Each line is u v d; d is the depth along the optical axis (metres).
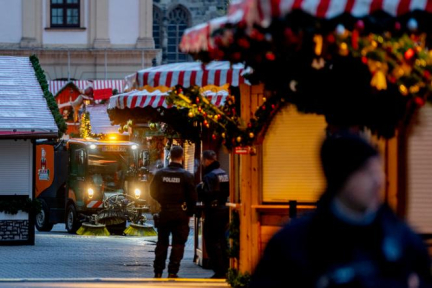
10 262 57.94
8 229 72.06
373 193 13.89
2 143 71.62
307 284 13.70
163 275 51.16
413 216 32.69
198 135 56.50
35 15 171.38
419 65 24.14
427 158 32.53
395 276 13.96
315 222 13.89
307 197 38.69
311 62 26.58
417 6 21.91
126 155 92.12
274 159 39.19
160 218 47.62
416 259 14.17
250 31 23.77
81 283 45.06
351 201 13.89
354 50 23.55
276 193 39.25
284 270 13.73
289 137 38.81
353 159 13.83
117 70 171.38
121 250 69.06
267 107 38.25
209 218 47.81
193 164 60.00
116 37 171.75
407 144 32.53
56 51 169.62
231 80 39.12
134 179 91.75
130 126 64.88
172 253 47.72
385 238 14.02
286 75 28.55
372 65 23.72
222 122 39.59
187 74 39.59
